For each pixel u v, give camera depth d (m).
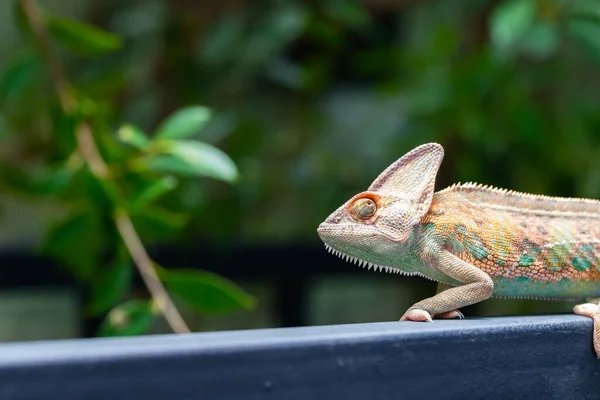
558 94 1.36
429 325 0.59
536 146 1.18
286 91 1.46
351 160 1.46
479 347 0.58
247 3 1.34
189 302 0.81
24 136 1.25
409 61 1.34
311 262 1.16
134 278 0.97
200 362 0.54
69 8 1.56
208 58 1.32
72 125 0.84
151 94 1.40
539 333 0.60
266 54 1.30
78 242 0.85
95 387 0.52
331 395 0.55
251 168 1.34
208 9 1.36
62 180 0.85
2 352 0.52
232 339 0.55
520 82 1.21
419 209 0.69
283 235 1.38
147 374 0.53
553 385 0.60
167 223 0.84
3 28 1.54
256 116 1.43
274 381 0.54
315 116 1.48
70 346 0.53
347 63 1.53
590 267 0.71
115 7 1.52
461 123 1.18
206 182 1.27
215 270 1.12
